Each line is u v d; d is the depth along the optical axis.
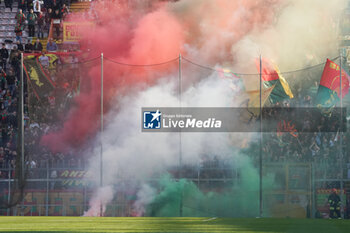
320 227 52.16
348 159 93.44
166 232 48.03
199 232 48.16
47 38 122.56
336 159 91.12
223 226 52.88
